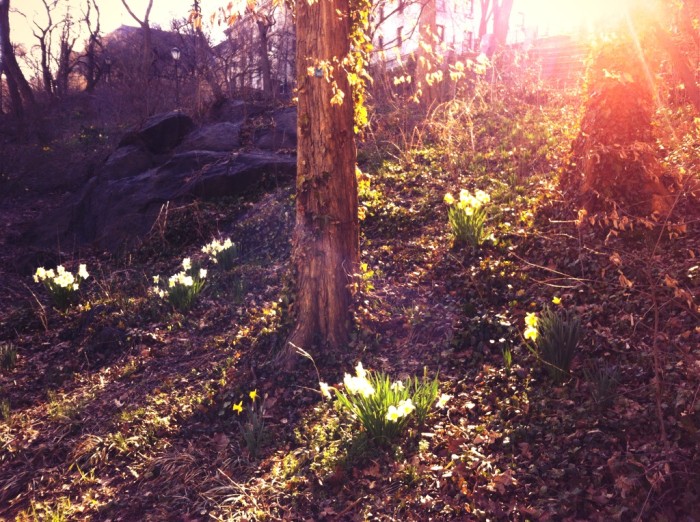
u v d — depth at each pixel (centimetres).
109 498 546
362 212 754
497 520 411
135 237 1388
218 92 2127
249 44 2602
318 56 670
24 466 618
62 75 4138
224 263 1102
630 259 655
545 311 645
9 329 1032
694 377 469
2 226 1738
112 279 1207
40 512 542
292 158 1511
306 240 709
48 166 2272
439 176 1230
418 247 932
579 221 508
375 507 456
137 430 639
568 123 1257
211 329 890
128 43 3766
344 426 566
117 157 1720
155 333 895
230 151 1620
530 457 458
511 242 830
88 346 909
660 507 379
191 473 556
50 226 1603
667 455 385
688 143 848
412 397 545
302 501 484
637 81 757
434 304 753
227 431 621
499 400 543
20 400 781
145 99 2852
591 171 776
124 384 773
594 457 434
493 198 1024
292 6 695
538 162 1138
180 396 702
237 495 506
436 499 447
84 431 668
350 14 690
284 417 618
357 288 723
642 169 736
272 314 823
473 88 1569
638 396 482
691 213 715
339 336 705
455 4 1571
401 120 1588
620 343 555
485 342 643
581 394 510
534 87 1608
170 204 1420
